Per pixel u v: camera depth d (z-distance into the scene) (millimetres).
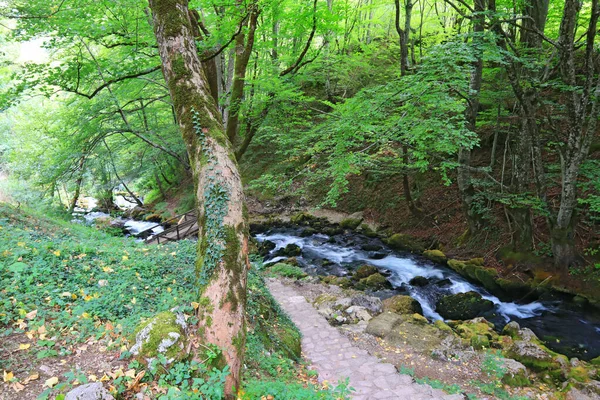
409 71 9422
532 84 9195
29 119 20062
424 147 8055
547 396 5816
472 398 5430
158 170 23312
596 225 10672
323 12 10359
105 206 26031
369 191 17953
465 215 12891
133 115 18281
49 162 15781
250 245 14688
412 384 5527
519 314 9250
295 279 11320
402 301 9383
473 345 7316
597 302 8977
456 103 7113
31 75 9422
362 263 13250
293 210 19578
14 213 9055
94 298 4828
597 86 8328
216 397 3457
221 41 10359
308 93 22375
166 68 5008
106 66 10352
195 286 5051
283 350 5996
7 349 3689
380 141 8125
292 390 4172
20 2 8625
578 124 8711
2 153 20500
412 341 7418
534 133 9891
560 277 9945
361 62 14453
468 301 9727
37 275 5016
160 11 4984
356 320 8375
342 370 5980
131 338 4020
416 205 15500
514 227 11461
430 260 12992
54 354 3729
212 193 4543
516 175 11672
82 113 12984
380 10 20203
